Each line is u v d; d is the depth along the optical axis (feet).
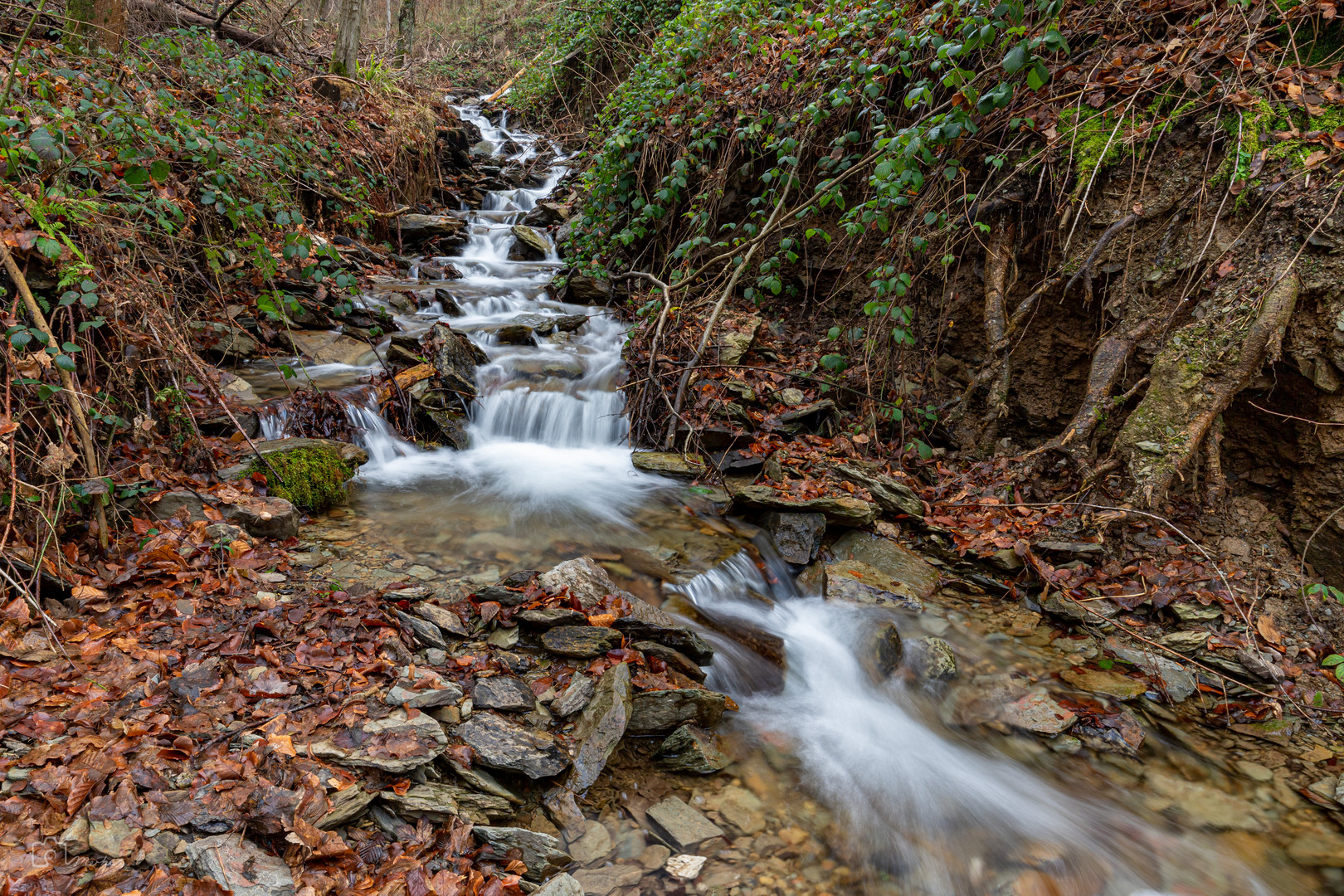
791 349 22.67
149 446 13.79
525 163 45.39
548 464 19.04
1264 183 14.05
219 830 7.43
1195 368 14.26
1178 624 13.60
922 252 19.77
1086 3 17.48
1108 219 16.47
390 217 31.04
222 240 20.88
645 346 21.65
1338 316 13.10
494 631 11.84
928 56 19.10
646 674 11.39
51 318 12.51
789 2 25.20
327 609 11.32
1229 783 10.75
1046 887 9.02
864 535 16.29
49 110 13.48
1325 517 13.83
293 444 15.29
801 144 21.48
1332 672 12.42
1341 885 9.18
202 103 22.33
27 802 7.36
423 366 20.01
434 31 71.31
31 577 10.27
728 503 17.21
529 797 9.34
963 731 11.84
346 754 8.64
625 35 40.63
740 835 9.38
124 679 9.26
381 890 7.30
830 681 12.73
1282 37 15.10
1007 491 16.84
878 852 9.34
